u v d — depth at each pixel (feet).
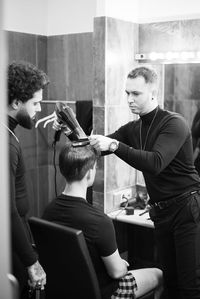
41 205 10.07
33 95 5.08
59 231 4.51
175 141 5.57
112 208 8.59
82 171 4.84
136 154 5.41
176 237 5.97
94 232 4.74
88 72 9.12
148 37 8.61
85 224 4.75
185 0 8.01
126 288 5.22
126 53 8.49
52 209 5.00
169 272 6.40
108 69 8.09
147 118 6.07
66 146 5.01
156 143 5.60
